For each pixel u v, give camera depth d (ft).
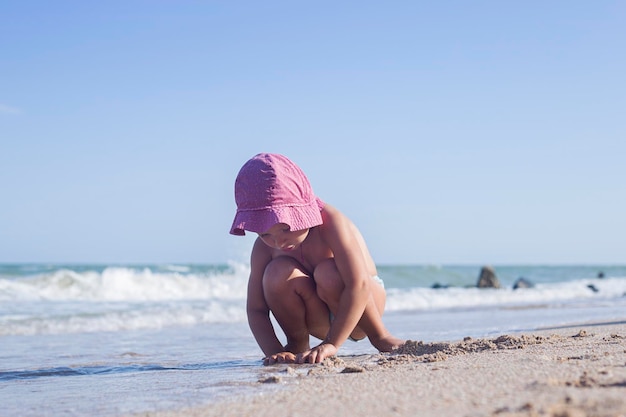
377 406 7.74
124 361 15.76
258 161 12.03
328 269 12.64
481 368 10.10
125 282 51.03
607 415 6.43
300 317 13.15
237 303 42.16
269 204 11.79
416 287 83.82
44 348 20.85
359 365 11.72
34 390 11.43
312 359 12.19
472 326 25.99
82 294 48.08
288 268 12.74
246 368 12.75
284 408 8.08
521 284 77.56
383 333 14.16
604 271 140.56
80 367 14.62
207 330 27.61
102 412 9.02
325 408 7.88
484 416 6.84
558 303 45.19
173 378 11.98
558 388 7.92
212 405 8.81
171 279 52.75
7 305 40.04
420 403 7.73
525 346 13.37
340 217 12.85
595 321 24.80
